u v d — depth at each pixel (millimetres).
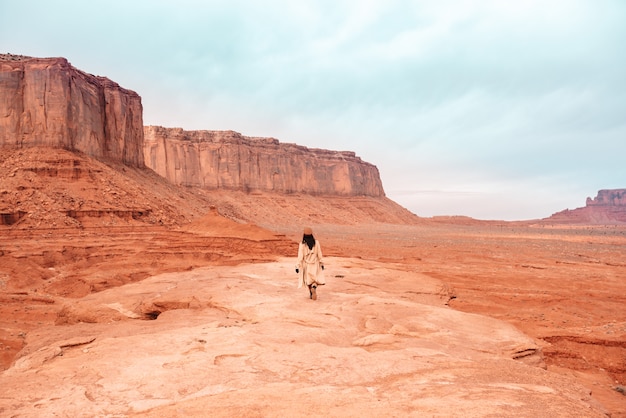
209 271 19469
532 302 21312
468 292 23719
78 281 28594
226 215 86812
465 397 5043
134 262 31938
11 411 4750
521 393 5270
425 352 7508
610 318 18297
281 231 84750
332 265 22016
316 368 6379
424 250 51344
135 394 5309
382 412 4516
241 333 8414
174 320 10461
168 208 56125
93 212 44625
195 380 5816
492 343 9102
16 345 16875
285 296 12922
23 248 34812
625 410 9070
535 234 105250
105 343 7820
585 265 37406
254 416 4438
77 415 4664
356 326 9602
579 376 11977
